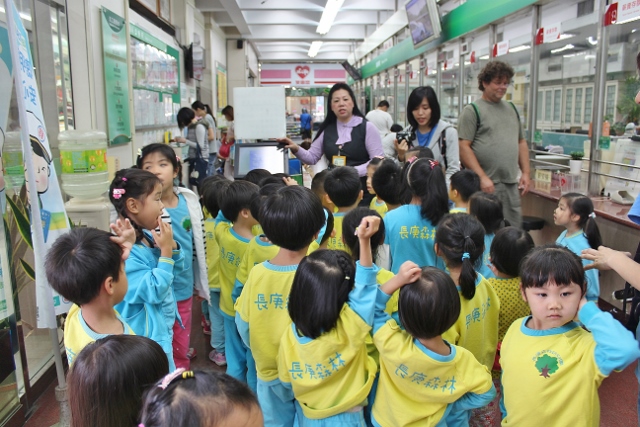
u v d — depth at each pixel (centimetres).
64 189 300
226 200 246
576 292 136
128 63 456
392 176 258
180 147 655
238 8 959
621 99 342
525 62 467
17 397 223
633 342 122
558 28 409
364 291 144
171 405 75
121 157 447
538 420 138
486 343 178
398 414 141
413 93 325
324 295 142
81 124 359
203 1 979
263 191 222
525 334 146
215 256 286
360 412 151
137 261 180
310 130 1227
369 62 1295
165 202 237
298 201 169
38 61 297
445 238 173
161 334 176
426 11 676
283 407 178
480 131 327
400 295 137
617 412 228
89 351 101
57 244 141
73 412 101
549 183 414
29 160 197
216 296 283
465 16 586
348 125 339
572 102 401
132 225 190
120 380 98
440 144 321
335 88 336
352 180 242
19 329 230
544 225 412
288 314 164
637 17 317
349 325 143
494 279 194
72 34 347
